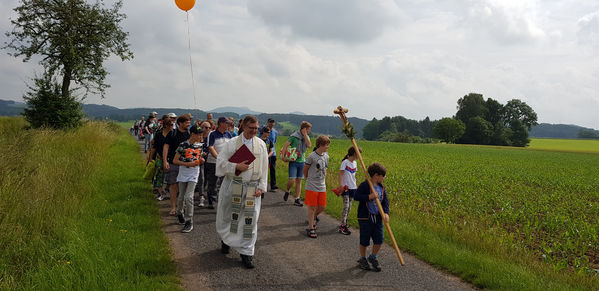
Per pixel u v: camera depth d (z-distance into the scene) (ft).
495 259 16.01
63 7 68.80
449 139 309.42
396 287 13.11
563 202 36.19
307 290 12.52
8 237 14.10
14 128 59.88
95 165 31.09
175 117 24.45
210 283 12.66
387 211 14.71
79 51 70.23
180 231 18.40
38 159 27.73
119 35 75.05
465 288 13.21
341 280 13.53
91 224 17.16
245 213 14.35
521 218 26.53
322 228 20.53
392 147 162.50
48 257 13.01
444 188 38.93
